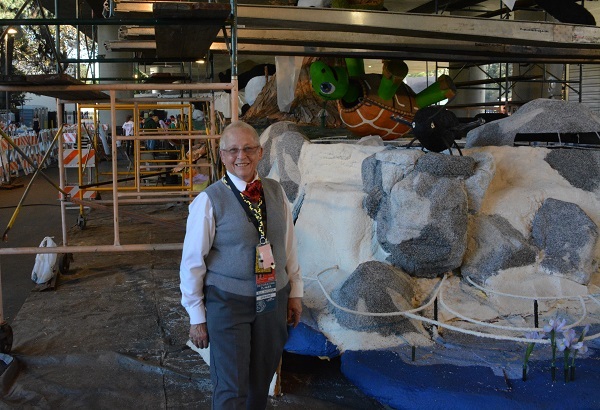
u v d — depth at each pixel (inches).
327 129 281.9
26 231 350.9
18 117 1006.4
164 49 188.9
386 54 251.6
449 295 163.3
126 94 609.6
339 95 239.3
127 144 838.5
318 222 177.2
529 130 194.1
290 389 142.1
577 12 255.9
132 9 179.9
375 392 131.4
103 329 185.6
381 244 169.0
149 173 390.0
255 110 333.4
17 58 885.8
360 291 152.6
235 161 101.8
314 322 156.2
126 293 225.3
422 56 262.1
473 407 122.2
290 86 285.9
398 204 159.9
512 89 521.7
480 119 170.2
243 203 102.7
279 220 106.3
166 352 166.4
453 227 156.8
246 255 102.4
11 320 197.2
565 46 229.9
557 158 185.8
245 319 103.0
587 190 179.5
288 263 114.8
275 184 109.5
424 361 140.5
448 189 157.6
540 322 156.3
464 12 503.5
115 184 193.0
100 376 151.0
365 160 175.3
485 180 164.7
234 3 144.9
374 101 241.1
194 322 103.5
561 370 135.9
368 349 145.4
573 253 165.9
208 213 101.6
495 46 246.1
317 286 168.2
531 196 173.2
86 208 409.7
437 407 124.5
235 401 101.6
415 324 152.6
